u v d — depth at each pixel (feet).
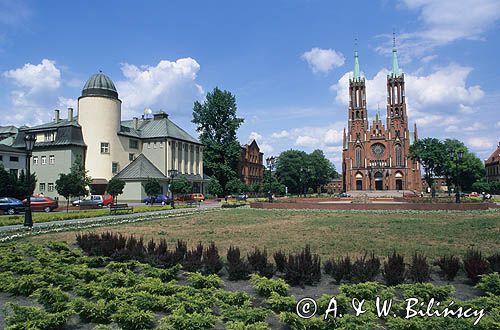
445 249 47.50
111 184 159.22
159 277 34.65
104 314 25.16
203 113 265.75
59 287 29.71
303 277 33.58
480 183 308.60
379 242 52.95
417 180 362.33
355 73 397.60
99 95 205.26
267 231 66.49
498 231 61.46
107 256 45.98
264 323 22.45
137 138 226.99
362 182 379.14
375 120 380.37
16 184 155.33
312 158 432.66
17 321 23.02
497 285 29.40
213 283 32.12
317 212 108.68
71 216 97.96
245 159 341.41
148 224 83.71
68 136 197.47
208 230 70.03
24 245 51.90
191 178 237.86
